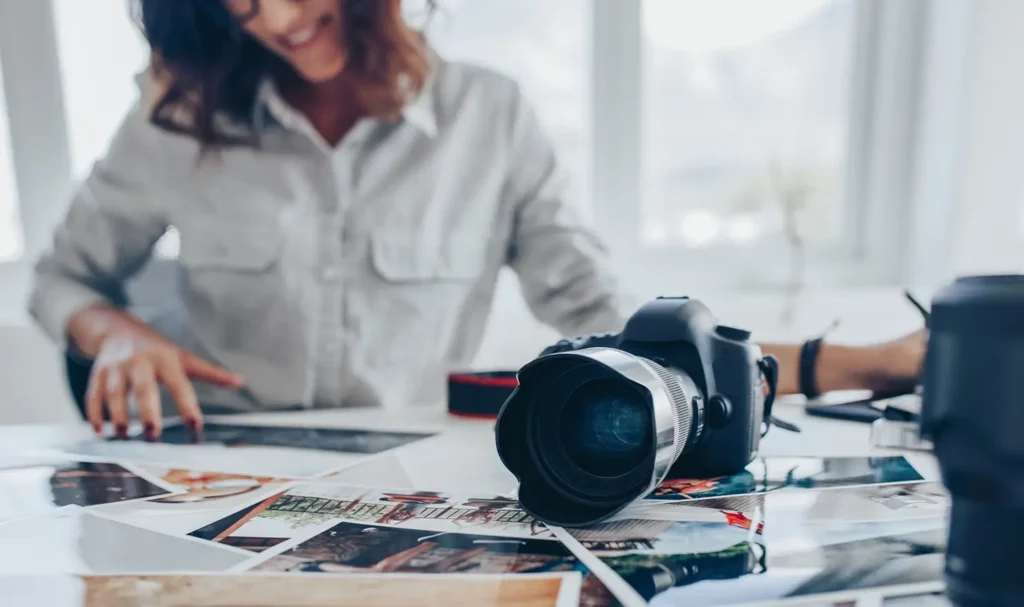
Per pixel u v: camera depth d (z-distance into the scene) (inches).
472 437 20.4
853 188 44.1
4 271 38.6
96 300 28.7
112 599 9.7
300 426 22.3
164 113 31.9
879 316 39.0
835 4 42.6
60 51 38.1
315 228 32.4
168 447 19.3
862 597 9.3
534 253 35.1
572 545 11.5
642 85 41.1
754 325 38.3
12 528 12.7
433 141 33.9
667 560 10.8
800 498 13.9
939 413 8.1
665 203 43.4
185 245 33.0
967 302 7.8
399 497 14.4
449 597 9.6
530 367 12.7
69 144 38.9
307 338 32.5
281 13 29.3
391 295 33.3
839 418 21.5
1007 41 39.4
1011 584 7.9
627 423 13.4
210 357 33.3
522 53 41.1
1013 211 40.9
